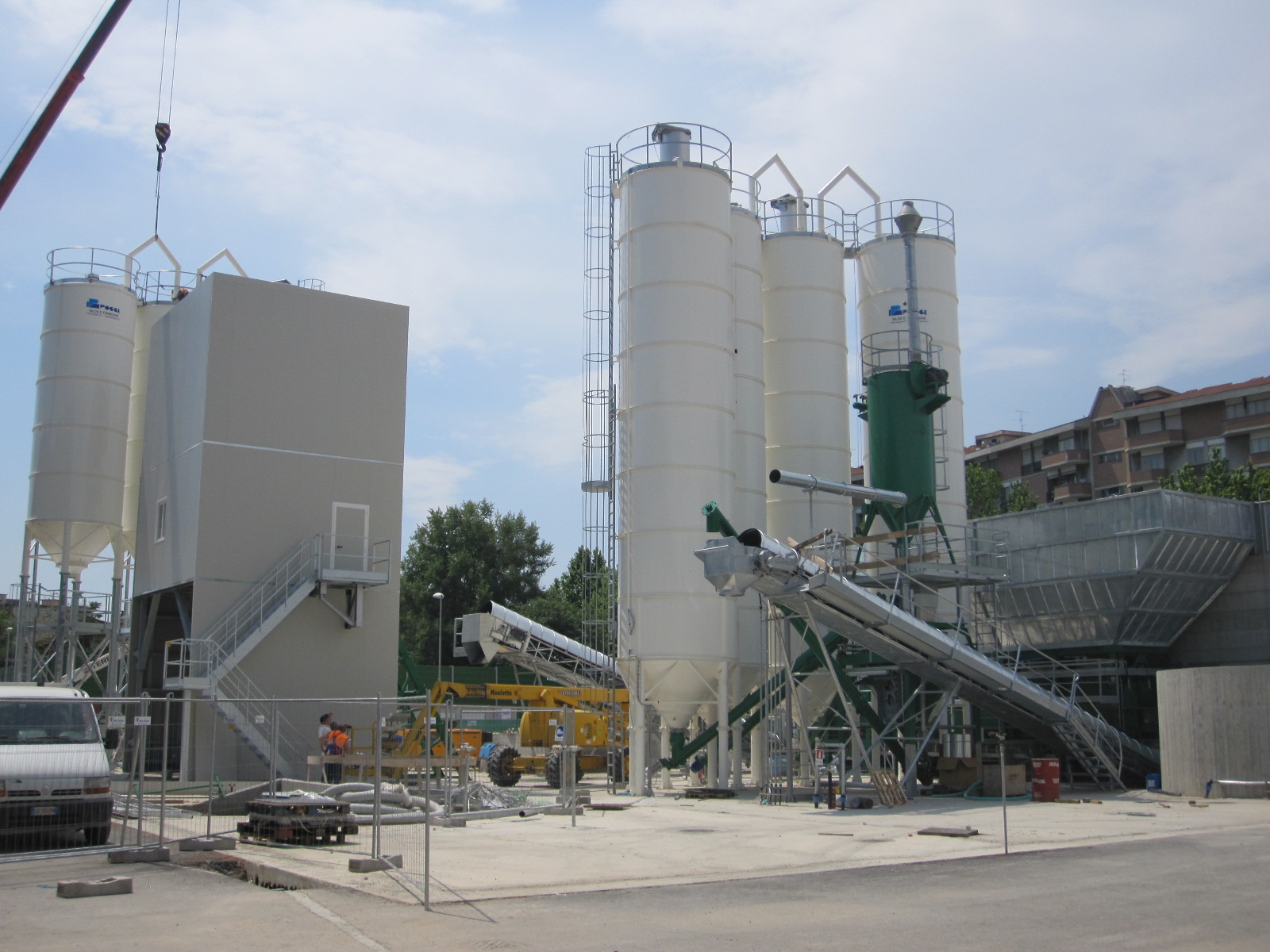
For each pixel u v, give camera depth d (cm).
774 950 1024
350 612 3744
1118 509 3828
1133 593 3809
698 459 3228
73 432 4275
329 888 1366
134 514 4525
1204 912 1223
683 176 3344
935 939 1077
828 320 3997
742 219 3816
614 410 3603
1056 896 1334
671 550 3183
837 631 2838
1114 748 3269
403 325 4044
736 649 3256
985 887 1405
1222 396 7962
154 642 4119
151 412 4091
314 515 3747
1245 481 6366
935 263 4044
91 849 1761
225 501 3600
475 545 8662
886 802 2616
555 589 9012
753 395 3734
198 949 1023
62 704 1933
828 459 3916
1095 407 9062
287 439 3741
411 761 2267
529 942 1059
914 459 3262
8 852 1756
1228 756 2908
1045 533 4044
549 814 2525
